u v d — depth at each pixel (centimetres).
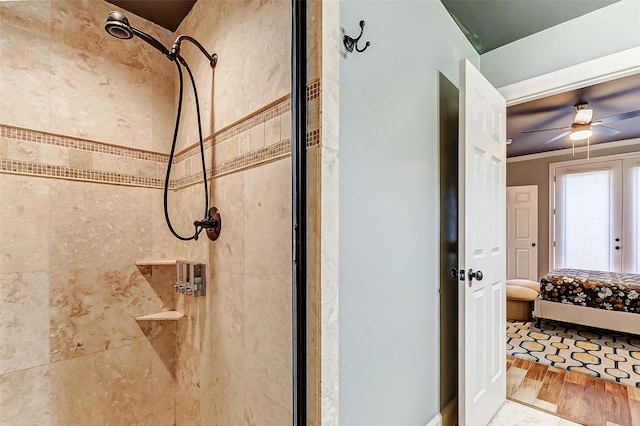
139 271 162
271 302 108
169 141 173
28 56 132
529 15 187
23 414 130
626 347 295
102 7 153
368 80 121
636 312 301
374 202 124
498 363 194
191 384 157
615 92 293
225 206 134
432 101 165
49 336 136
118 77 157
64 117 141
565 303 340
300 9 97
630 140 459
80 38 146
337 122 97
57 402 138
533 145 491
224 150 135
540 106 326
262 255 113
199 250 152
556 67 198
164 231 171
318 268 92
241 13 125
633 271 454
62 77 141
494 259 191
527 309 382
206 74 148
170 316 166
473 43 216
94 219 149
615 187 472
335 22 97
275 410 105
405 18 143
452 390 182
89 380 146
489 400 180
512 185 570
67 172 142
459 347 157
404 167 142
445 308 177
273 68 109
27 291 131
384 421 127
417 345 150
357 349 115
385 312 129
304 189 95
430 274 162
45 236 136
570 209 512
